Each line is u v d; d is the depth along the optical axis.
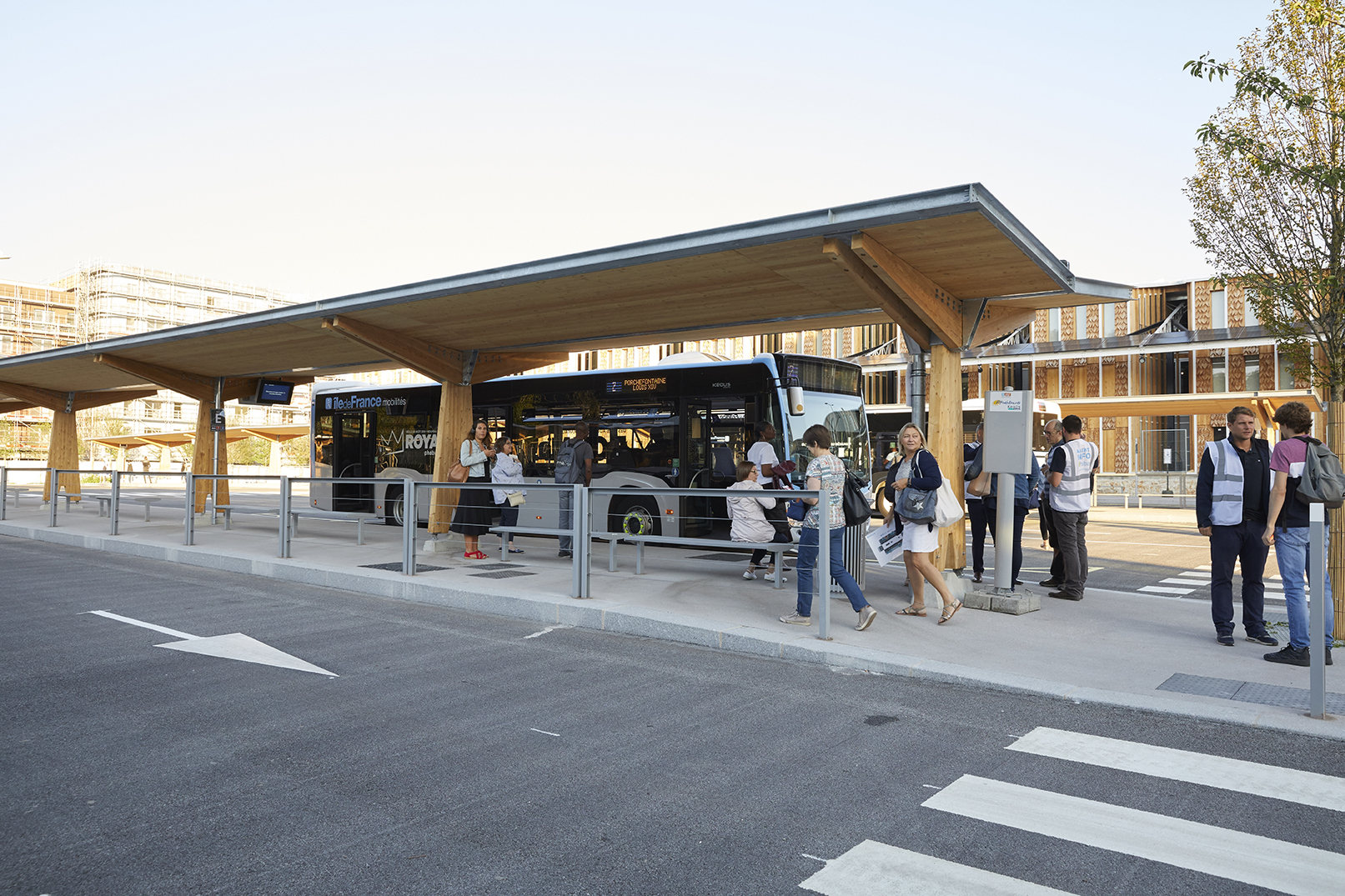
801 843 3.64
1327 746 4.92
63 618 8.61
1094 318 37.31
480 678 6.42
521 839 3.66
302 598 9.95
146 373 17.11
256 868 3.38
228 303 126.81
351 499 16.33
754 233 7.83
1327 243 7.78
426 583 9.99
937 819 3.89
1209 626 7.99
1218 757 4.73
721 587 9.87
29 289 113.81
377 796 4.13
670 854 3.53
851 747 4.88
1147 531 20.31
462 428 13.98
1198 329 34.97
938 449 9.42
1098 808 4.02
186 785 4.25
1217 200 8.61
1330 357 7.74
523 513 16.25
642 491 8.56
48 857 3.46
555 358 15.12
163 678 6.29
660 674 6.56
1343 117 7.54
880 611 8.60
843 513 7.73
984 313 9.58
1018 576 10.76
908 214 6.95
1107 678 6.14
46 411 88.81
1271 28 8.20
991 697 5.93
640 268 8.91
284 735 5.04
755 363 14.09
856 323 11.48
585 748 4.84
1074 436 9.49
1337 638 7.27
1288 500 6.59
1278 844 3.65
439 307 11.20
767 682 6.35
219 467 18.14
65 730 5.09
